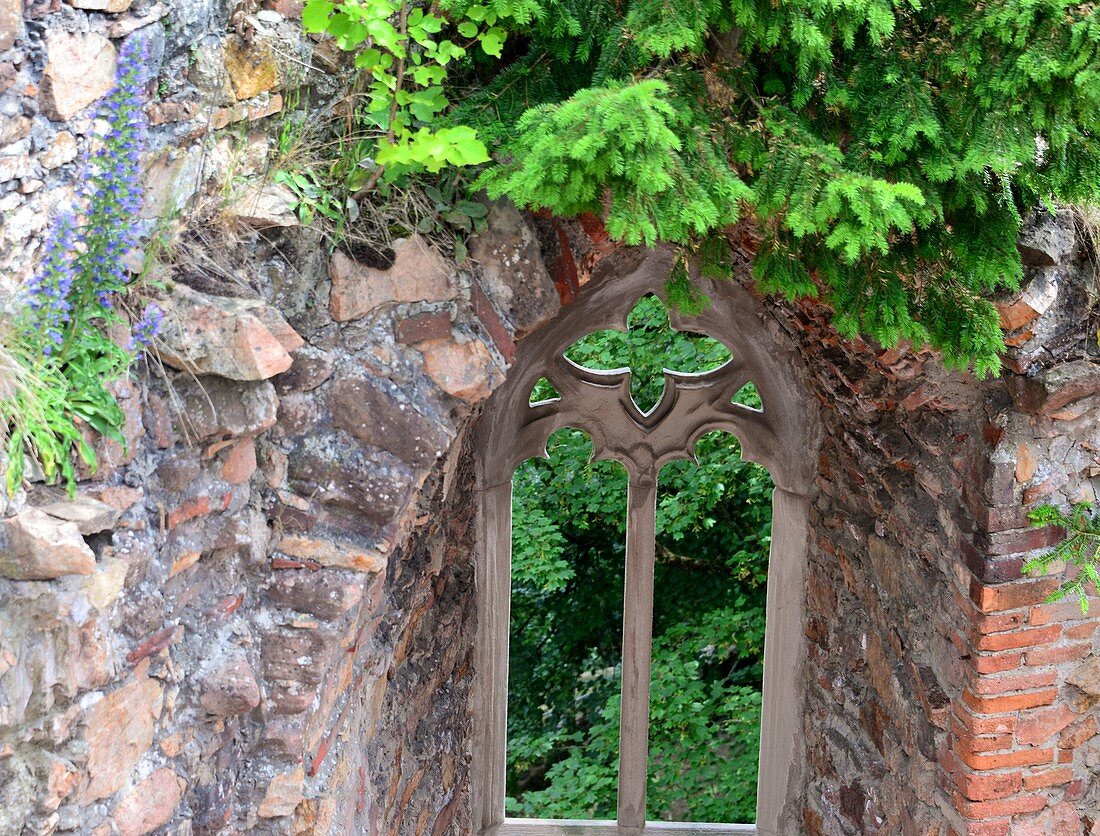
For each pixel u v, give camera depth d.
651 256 5.04
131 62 2.40
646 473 5.84
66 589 2.26
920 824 4.62
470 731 5.96
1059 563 4.03
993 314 3.04
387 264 3.00
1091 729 4.23
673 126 2.63
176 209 2.70
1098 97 2.46
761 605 9.13
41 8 2.21
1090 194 2.89
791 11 2.49
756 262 3.08
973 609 4.10
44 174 2.30
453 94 3.07
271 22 2.88
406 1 2.71
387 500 3.05
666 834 6.26
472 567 5.72
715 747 8.80
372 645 4.01
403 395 3.06
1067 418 3.83
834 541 5.55
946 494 4.27
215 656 2.90
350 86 3.05
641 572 5.97
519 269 3.12
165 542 2.70
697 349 8.48
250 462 2.95
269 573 3.05
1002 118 2.63
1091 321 3.66
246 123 2.89
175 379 2.72
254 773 3.07
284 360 2.73
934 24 2.74
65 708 2.33
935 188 2.85
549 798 8.68
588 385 5.69
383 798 4.30
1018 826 4.29
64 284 2.28
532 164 2.46
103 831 2.50
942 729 4.41
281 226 2.92
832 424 5.36
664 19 2.53
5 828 2.24
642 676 6.09
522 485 8.77
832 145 2.68
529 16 2.61
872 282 2.97
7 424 2.20
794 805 6.18
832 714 5.71
